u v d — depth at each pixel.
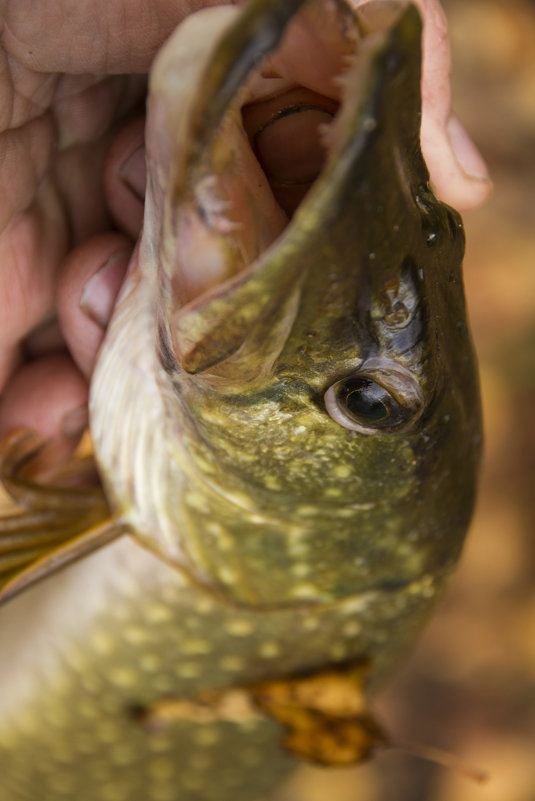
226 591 0.36
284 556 0.36
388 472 0.35
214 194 0.31
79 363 0.39
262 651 0.37
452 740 0.60
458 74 0.80
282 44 0.31
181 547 0.36
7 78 0.36
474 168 0.38
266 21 0.29
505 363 0.69
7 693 0.38
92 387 0.37
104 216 0.39
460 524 0.37
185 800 0.39
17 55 0.36
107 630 0.37
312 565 0.36
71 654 0.37
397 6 0.31
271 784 0.40
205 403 0.34
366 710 0.38
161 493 0.36
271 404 0.34
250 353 0.32
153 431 0.36
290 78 0.32
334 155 0.30
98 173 0.38
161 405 0.36
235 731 0.39
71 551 0.36
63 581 0.37
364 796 0.59
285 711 0.37
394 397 0.34
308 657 0.37
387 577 0.37
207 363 0.32
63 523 0.37
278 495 0.35
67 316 0.38
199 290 0.32
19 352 0.40
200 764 0.39
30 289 0.39
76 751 0.38
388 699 0.62
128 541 0.37
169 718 0.38
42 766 0.39
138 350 0.36
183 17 0.35
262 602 0.37
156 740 0.38
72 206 0.38
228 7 0.31
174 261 0.32
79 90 0.37
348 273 0.31
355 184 0.30
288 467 0.35
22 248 0.38
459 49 0.80
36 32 0.35
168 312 0.33
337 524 0.36
